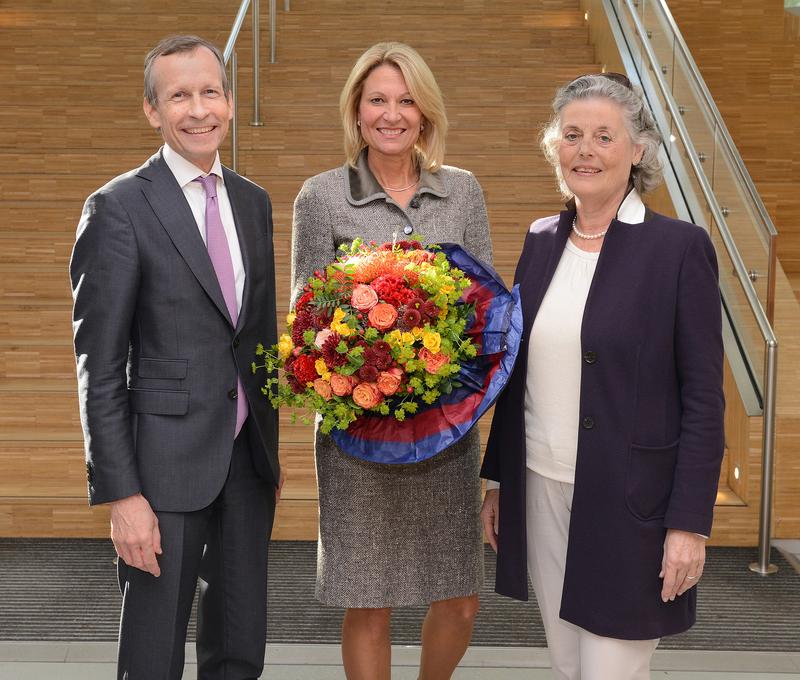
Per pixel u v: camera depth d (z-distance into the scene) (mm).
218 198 2441
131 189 2305
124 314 2250
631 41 6195
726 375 4473
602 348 2135
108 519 4234
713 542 4215
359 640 2676
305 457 4363
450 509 2643
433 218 2654
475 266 2320
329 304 2219
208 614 2559
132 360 2359
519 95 6691
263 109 6469
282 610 3609
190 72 2303
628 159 2191
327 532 2631
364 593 2582
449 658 2789
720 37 8258
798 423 4195
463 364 2285
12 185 5832
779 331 5398
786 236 8141
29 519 4219
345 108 2645
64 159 6012
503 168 6059
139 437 2312
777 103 8242
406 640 3385
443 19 7387
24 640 3346
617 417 2131
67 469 4363
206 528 2414
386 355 2150
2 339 4922
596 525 2150
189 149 2334
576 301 2219
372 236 2598
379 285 2180
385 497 2584
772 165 8289
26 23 7465
